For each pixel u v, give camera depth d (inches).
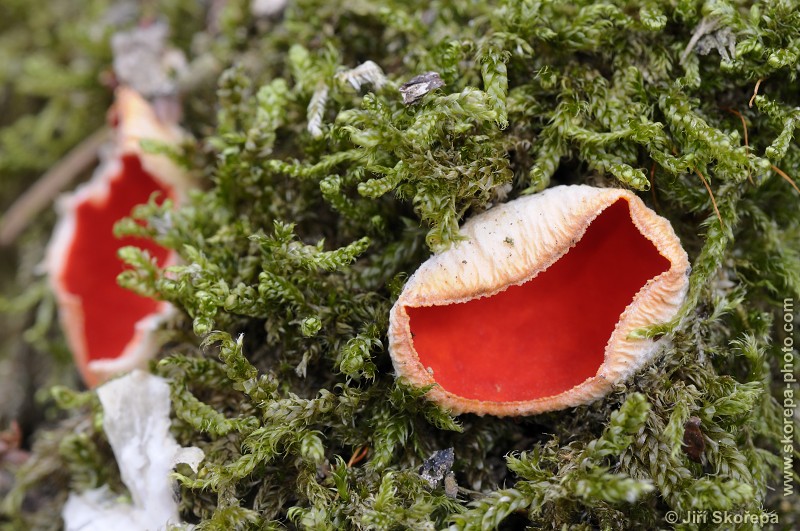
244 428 6.8
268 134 7.2
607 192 6.7
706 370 6.8
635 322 6.7
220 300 6.9
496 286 6.7
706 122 6.9
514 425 7.0
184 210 7.4
